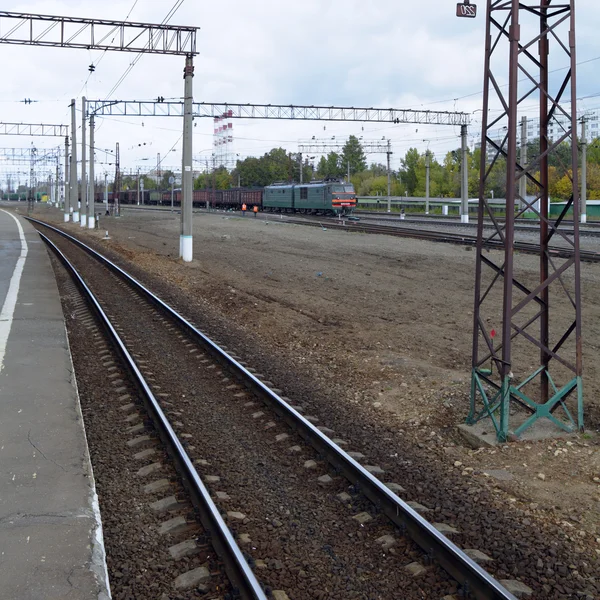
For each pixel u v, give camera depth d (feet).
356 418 29.55
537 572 17.07
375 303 57.72
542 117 28.27
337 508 20.59
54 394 30.42
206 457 24.68
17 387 31.37
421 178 274.57
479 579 15.81
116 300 61.41
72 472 21.68
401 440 26.94
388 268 77.66
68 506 19.12
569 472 23.31
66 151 211.41
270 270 80.89
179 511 20.30
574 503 21.01
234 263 88.84
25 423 26.35
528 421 27.09
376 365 38.55
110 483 22.31
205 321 51.88
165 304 55.31
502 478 22.97
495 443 26.43
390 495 19.69
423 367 37.60
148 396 30.35
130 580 16.55
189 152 88.12
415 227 134.31
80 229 169.99
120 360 39.37
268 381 34.50
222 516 19.51
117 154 229.04
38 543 16.88
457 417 29.73
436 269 74.90
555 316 50.29
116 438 26.76
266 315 54.03
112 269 84.69
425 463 24.32
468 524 19.35
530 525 19.49
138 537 18.71
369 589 16.34
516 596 15.89
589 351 40.81
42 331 44.75
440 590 16.30
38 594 14.61
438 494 21.36
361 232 123.95
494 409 27.66
